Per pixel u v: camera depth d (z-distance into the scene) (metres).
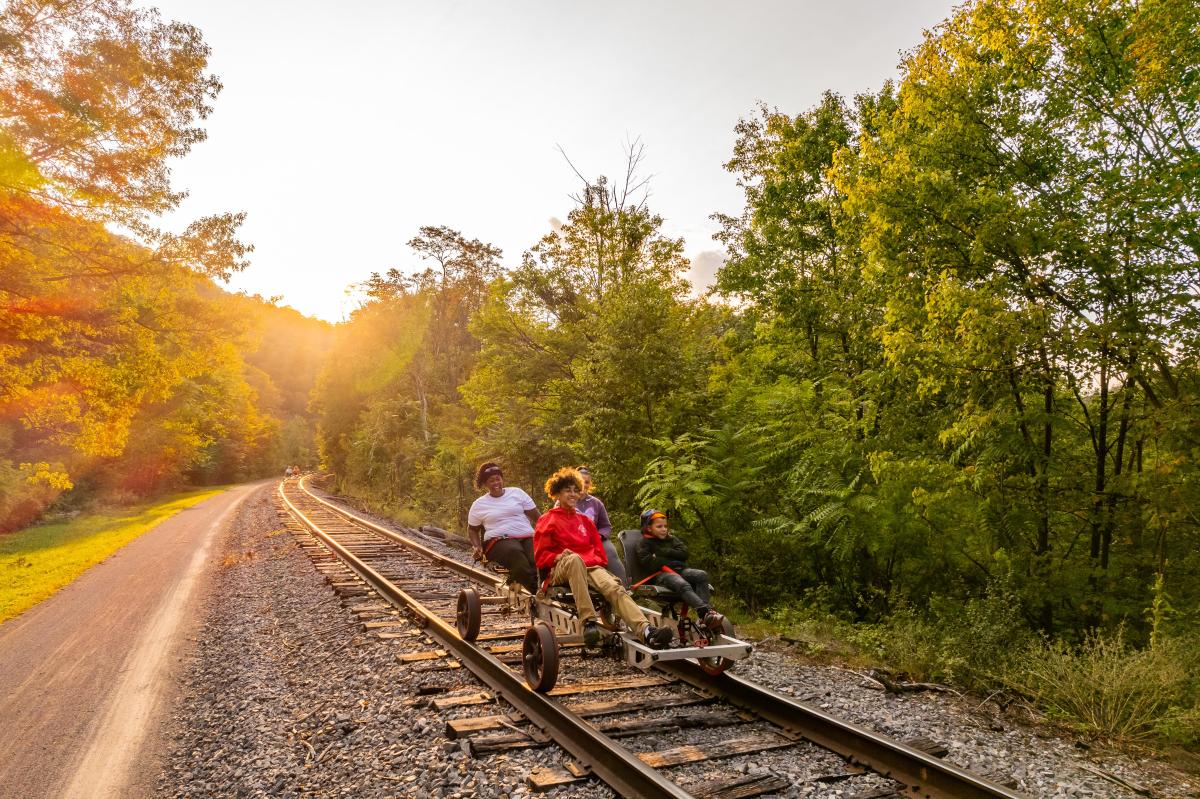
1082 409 8.50
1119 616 7.95
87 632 9.97
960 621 8.05
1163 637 6.41
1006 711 5.68
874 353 11.45
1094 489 8.29
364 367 50.75
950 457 9.02
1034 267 8.21
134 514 34.81
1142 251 7.54
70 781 5.08
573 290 20.11
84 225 17.38
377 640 7.70
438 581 11.68
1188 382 7.56
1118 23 7.59
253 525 24.94
